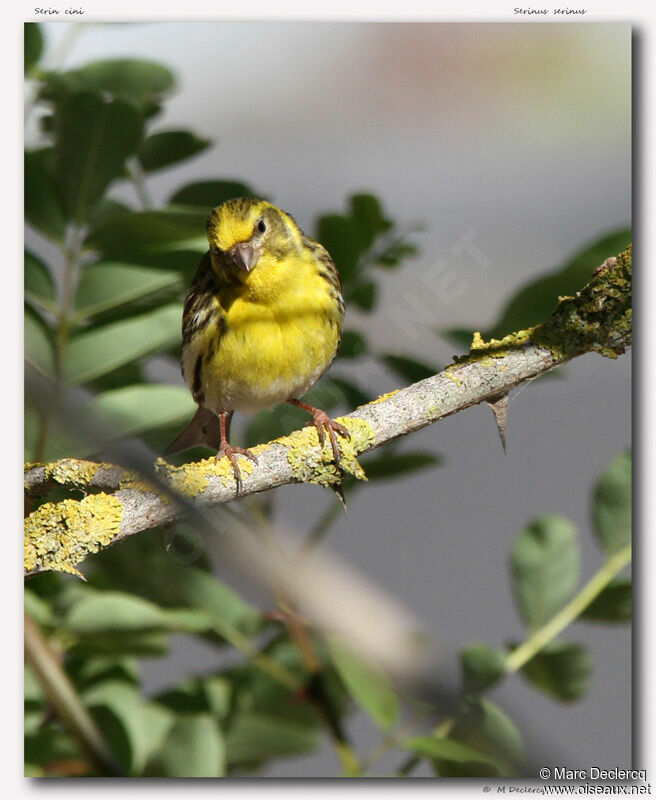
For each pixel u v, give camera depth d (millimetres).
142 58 6805
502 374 5566
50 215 5820
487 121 12320
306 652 5535
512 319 5969
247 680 5879
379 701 4992
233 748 5762
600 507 5621
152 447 6039
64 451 5352
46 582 5918
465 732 4848
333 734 5418
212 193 7172
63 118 5887
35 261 5719
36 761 5395
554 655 5336
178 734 5332
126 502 4992
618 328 5586
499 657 5207
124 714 5719
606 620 5535
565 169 12016
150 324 5883
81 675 5887
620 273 5617
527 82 12523
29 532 4914
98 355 5723
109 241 5793
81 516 4918
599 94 12320
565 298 5711
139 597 5879
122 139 5926
